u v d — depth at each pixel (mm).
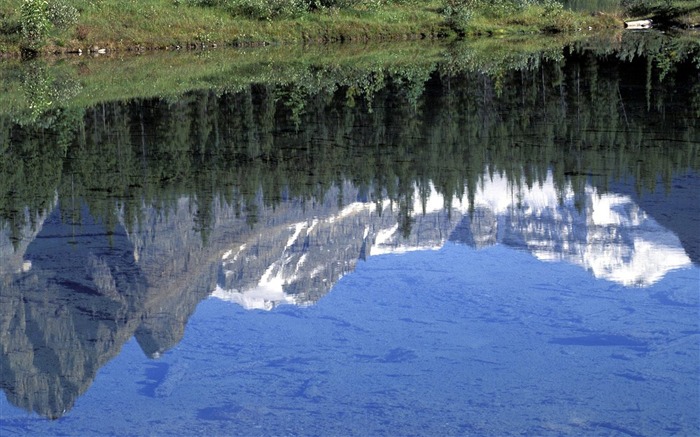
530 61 45906
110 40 55281
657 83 35594
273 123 28859
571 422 9250
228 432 9203
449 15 67562
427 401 9797
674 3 77750
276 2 63125
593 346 11211
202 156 23688
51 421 9555
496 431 9094
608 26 72625
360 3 67188
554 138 25188
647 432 9039
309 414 9523
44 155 23984
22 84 39531
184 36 57750
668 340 11336
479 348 11242
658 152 22625
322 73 42500
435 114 29953
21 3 54844
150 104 33312
